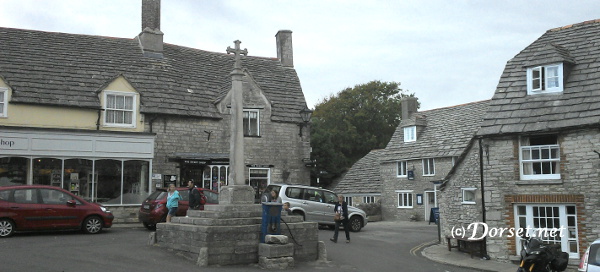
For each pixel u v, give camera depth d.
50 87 20.98
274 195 18.92
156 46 25.50
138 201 21.22
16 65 21.17
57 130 19.59
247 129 24.72
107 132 20.61
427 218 33.88
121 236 16.17
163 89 23.69
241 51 14.46
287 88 27.67
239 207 13.26
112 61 23.95
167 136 22.75
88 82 22.08
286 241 12.61
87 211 16.53
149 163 21.55
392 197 36.84
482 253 16.48
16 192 15.56
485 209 16.80
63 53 23.12
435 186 32.97
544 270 11.10
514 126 16.28
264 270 12.05
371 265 13.88
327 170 46.47
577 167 15.16
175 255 12.94
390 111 55.16
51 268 10.75
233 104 14.07
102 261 11.76
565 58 16.66
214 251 12.11
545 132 15.73
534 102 16.77
